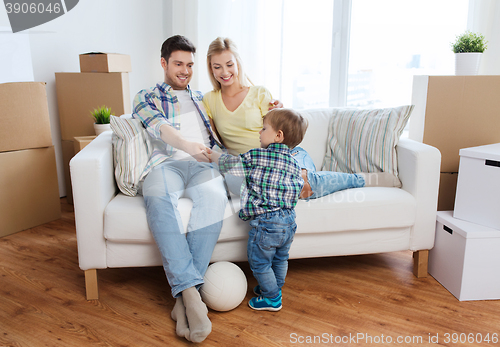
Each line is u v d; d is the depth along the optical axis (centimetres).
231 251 158
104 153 155
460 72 217
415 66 276
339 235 164
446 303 157
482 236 153
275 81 301
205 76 319
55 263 192
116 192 173
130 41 326
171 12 347
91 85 271
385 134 185
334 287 169
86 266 154
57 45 277
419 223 169
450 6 260
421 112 220
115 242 152
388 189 173
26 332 138
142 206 152
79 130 278
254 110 181
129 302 158
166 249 139
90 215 149
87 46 296
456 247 160
